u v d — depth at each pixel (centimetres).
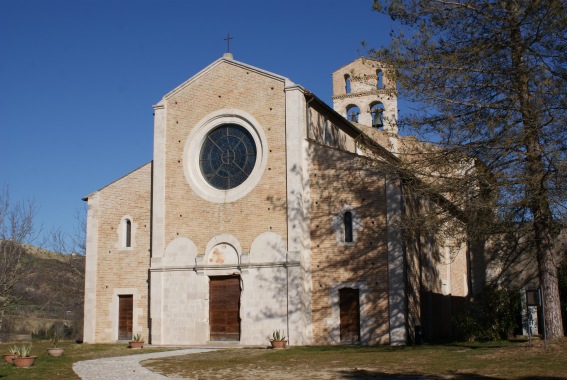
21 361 2144
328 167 3064
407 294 2858
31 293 5784
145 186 3469
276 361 2228
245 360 2289
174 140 3372
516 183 2155
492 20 2222
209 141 3331
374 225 2923
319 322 2959
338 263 2969
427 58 2273
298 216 3005
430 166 2319
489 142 2200
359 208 2967
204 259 3178
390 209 2886
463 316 2945
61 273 5984
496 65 2228
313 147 3112
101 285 3456
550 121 2097
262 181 3128
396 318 2802
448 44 2294
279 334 2886
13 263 4550
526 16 2138
